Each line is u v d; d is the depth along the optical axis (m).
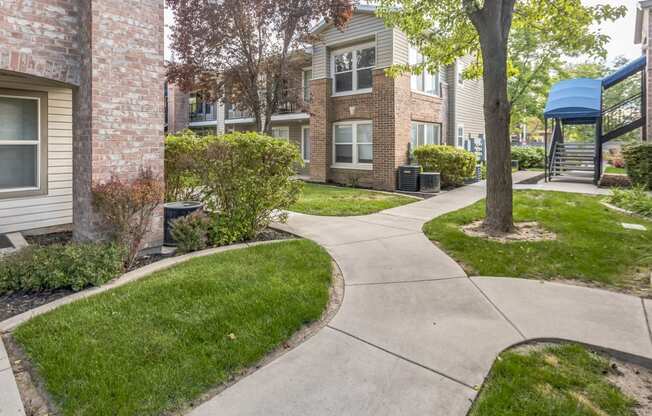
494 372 2.63
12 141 6.05
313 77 14.76
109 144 4.87
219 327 3.18
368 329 3.25
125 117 5.01
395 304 3.75
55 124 6.53
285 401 2.36
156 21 5.30
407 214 8.38
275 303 3.62
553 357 2.82
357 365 2.73
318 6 10.58
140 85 5.15
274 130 19.47
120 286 4.05
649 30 11.86
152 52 5.27
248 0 10.27
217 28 10.66
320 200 10.21
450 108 15.95
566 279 4.39
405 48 13.02
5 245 5.41
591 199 9.83
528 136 43.44
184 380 2.51
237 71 11.19
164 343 2.92
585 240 5.80
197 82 11.81
